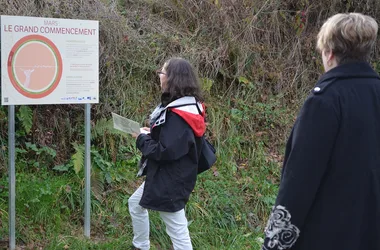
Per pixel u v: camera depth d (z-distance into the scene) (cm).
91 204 438
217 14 643
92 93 392
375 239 203
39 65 368
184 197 333
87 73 388
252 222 480
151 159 332
